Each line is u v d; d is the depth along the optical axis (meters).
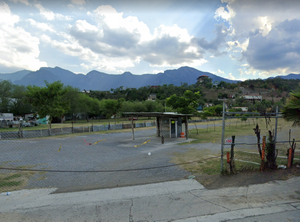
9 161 9.09
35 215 3.67
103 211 3.78
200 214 3.58
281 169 6.18
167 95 139.88
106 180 5.94
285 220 3.34
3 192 5.04
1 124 30.14
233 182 5.22
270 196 4.30
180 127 18.59
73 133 23.08
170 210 3.76
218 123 40.69
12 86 45.34
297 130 17.72
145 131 26.02
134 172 6.78
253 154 9.40
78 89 50.66
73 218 3.53
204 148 12.02
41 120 41.31
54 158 9.69
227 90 184.00
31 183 5.82
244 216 3.48
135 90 147.00
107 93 141.75
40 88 23.00
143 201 4.20
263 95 145.62
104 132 24.52
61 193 4.88
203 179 5.60
